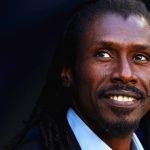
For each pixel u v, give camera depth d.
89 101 2.64
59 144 2.71
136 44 2.61
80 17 2.74
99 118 2.62
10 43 8.42
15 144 2.82
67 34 2.79
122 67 2.58
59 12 8.24
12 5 8.23
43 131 2.75
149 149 2.99
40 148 2.71
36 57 8.74
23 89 8.71
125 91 2.59
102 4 2.72
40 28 8.39
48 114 2.85
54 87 2.88
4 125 8.46
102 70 2.61
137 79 2.61
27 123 2.87
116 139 2.72
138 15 2.69
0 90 8.55
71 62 2.75
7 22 8.30
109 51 2.62
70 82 2.78
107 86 2.60
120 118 2.61
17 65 8.57
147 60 2.65
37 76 8.68
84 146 2.71
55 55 2.86
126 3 2.72
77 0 8.09
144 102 2.65
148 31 2.67
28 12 8.29
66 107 2.85
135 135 2.89
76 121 2.74
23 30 8.38
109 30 2.63
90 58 2.64
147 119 3.00
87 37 2.66
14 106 8.60
